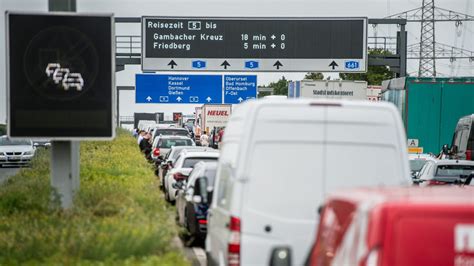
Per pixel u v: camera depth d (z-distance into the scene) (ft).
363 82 315.58
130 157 269.85
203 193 109.19
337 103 81.66
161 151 338.75
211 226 97.50
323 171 80.94
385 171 82.02
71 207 121.39
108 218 115.14
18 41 120.16
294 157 80.64
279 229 79.82
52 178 125.18
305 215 80.23
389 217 45.70
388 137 82.28
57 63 120.57
